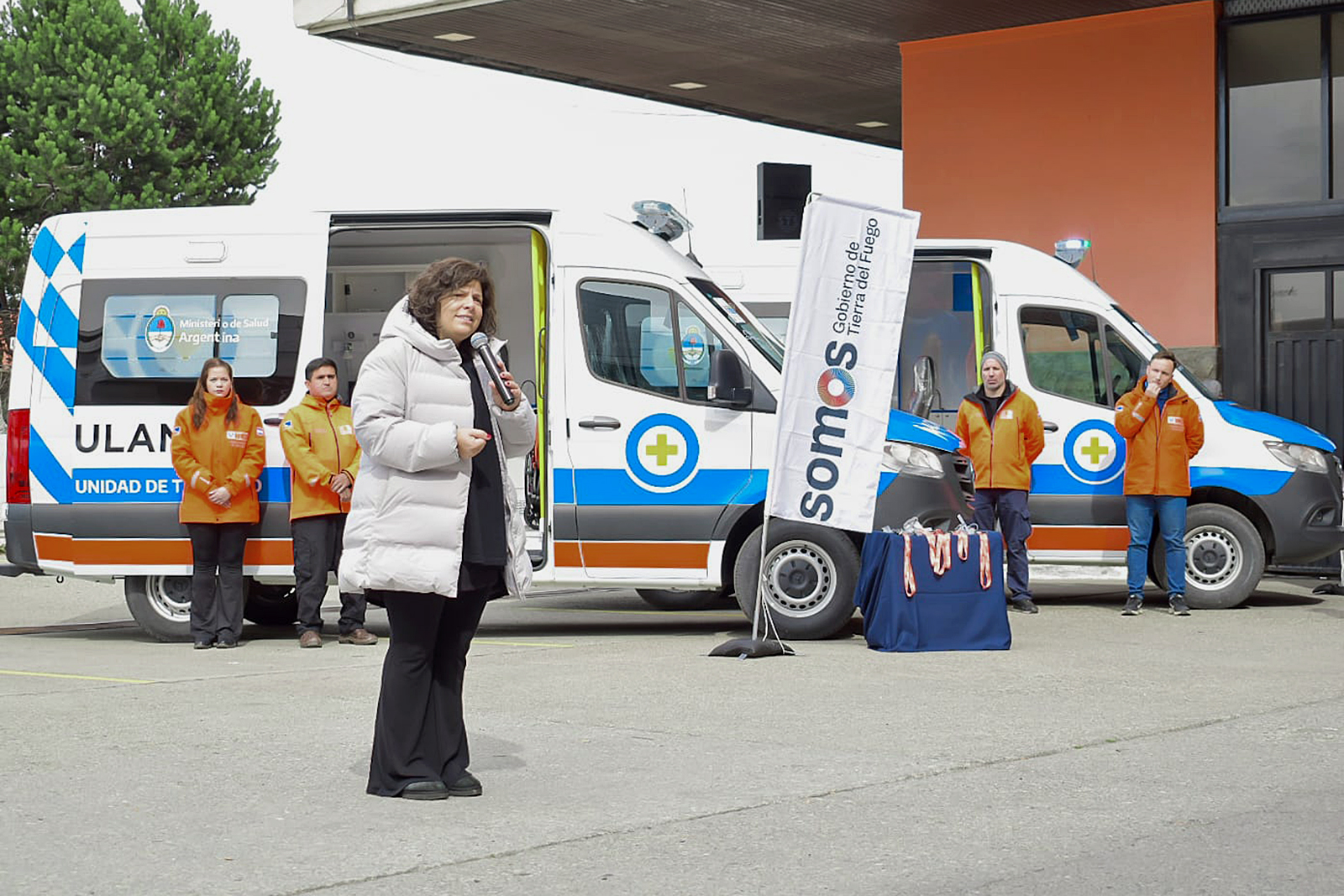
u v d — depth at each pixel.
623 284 11.02
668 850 5.19
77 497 11.12
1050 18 16.81
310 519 10.77
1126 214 16.67
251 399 11.04
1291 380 15.96
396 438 5.62
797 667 9.30
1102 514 12.53
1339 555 14.52
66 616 14.04
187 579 11.38
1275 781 6.14
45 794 6.03
